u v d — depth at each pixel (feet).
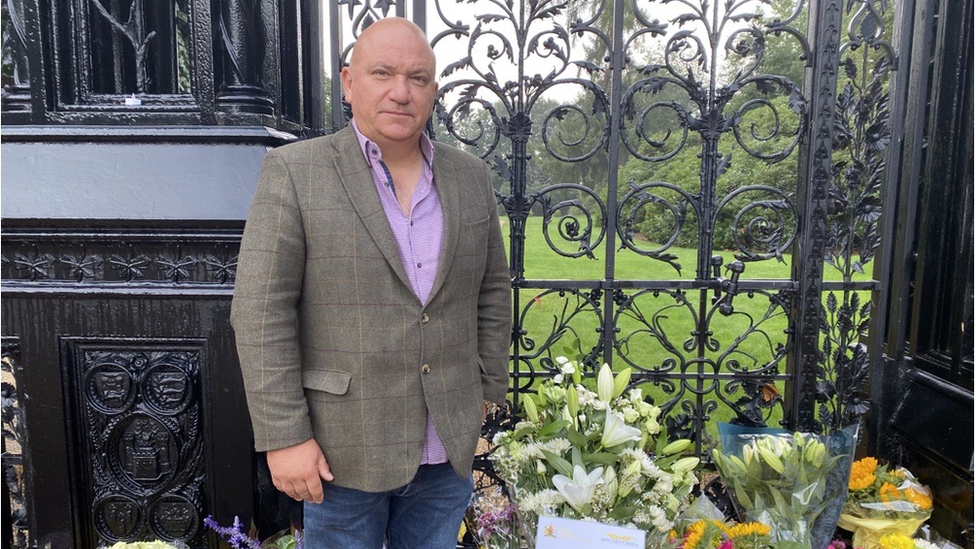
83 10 5.99
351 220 3.74
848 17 6.77
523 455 5.05
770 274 13.58
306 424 3.73
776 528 5.46
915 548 5.68
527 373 7.17
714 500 7.20
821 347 7.43
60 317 5.96
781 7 9.50
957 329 6.77
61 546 6.25
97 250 5.89
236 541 5.61
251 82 6.11
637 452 4.94
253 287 3.62
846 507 6.51
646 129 10.82
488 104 6.73
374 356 3.84
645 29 6.56
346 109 6.73
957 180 6.88
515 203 6.88
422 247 4.00
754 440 5.96
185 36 7.34
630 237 6.96
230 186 5.75
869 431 7.67
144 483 6.27
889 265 7.16
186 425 6.19
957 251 6.83
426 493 4.42
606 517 4.75
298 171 3.75
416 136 4.01
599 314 7.09
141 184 5.73
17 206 5.63
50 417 6.07
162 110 6.02
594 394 5.33
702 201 6.89
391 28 3.79
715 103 6.71
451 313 4.11
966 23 6.68
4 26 5.94
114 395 6.13
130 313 5.97
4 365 6.40
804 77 6.76
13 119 5.96
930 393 7.11
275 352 3.62
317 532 4.27
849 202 7.04
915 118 7.22
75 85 6.00
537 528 4.54
